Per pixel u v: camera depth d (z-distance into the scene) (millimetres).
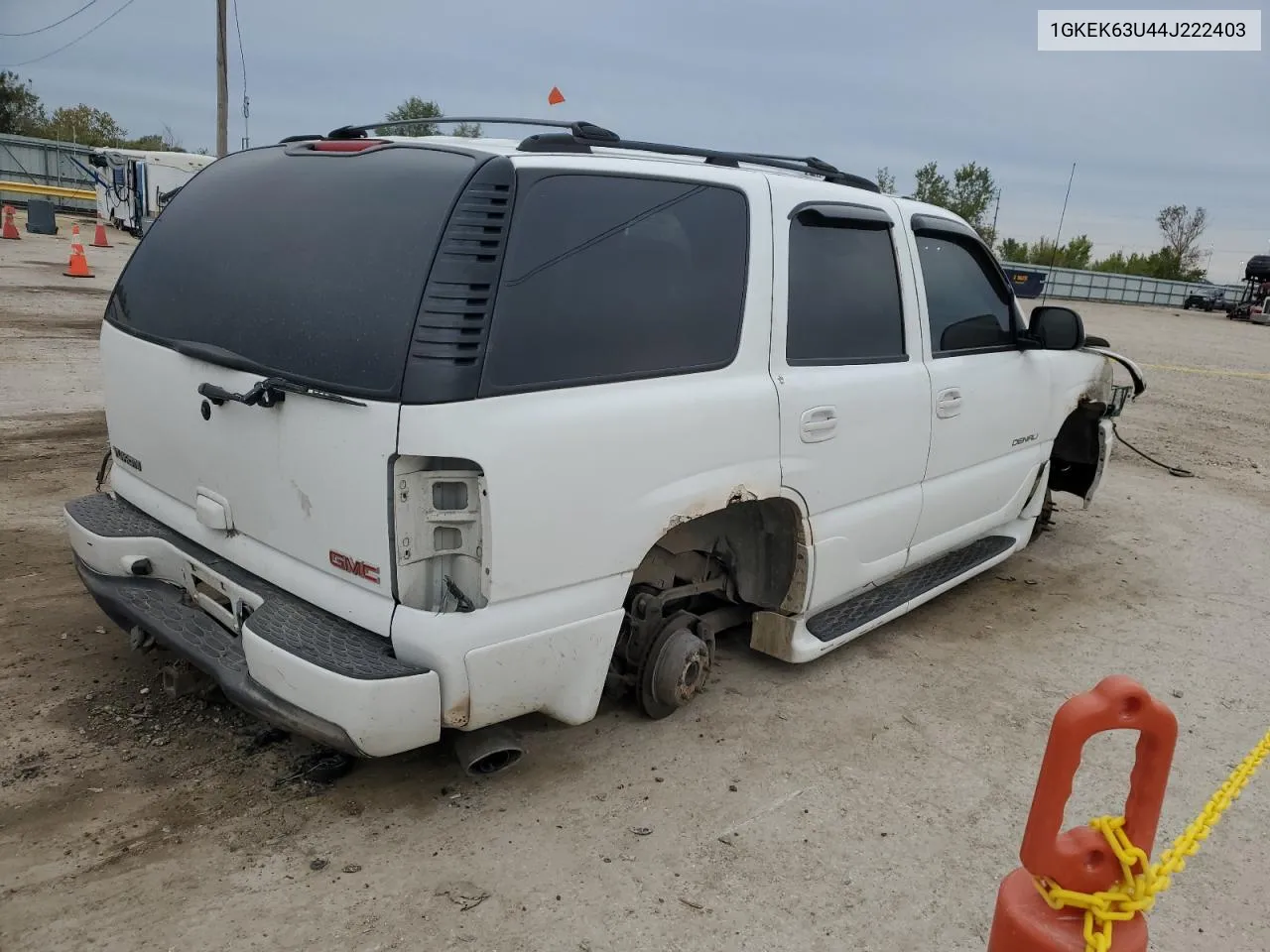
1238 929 2717
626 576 2875
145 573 3277
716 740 3486
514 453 2477
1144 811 1578
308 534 2658
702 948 2473
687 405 2943
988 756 3539
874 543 3959
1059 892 1577
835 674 4109
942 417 4195
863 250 3803
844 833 3004
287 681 2486
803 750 3471
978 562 4859
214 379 2857
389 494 2408
